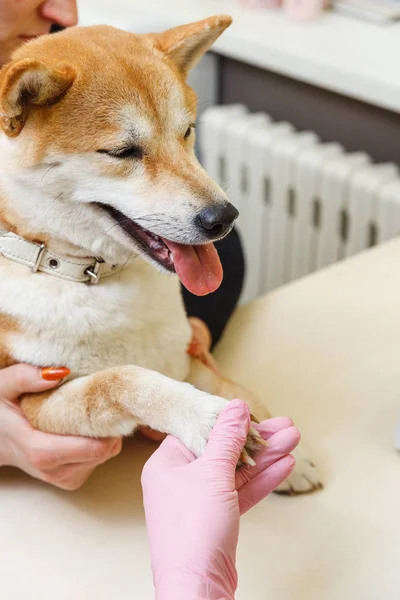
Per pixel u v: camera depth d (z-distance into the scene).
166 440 0.87
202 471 0.77
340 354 1.18
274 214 1.99
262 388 1.12
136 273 1.03
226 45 1.95
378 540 0.88
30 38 1.14
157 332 1.04
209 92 2.22
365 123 1.98
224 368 1.17
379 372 1.14
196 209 0.97
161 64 1.01
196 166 1.02
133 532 0.92
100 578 0.86
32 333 0.97
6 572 0.87
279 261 2.04
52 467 0.94
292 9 1.99
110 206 0.99
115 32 1.05
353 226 1.85
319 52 1.82
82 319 0.97
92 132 0.95
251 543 0.88
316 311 1.28
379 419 1.05
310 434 1.03
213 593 0.72
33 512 0.96
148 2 2.12
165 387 0.90
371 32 1.94
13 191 0.96
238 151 2.00
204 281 0.98
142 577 0.85
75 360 0.98
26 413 0.97
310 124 2.10
